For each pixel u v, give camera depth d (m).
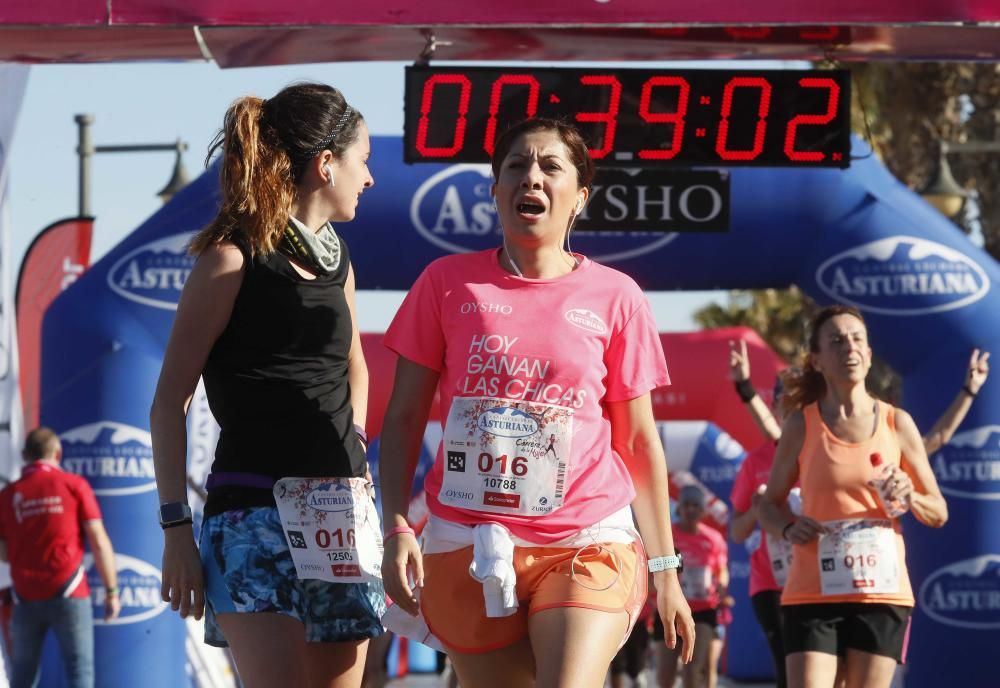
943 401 12.52
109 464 12.75
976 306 12.48
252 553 5.40
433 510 5.78
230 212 5.50
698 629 16.03
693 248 12.59
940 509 8.89
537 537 5.56
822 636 8.58
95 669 12.91
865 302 12.57
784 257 12.68
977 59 9.99
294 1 8.87
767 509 9.01
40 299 18.45
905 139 23.41
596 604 5.38
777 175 12.51
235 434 5.53
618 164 10.16
